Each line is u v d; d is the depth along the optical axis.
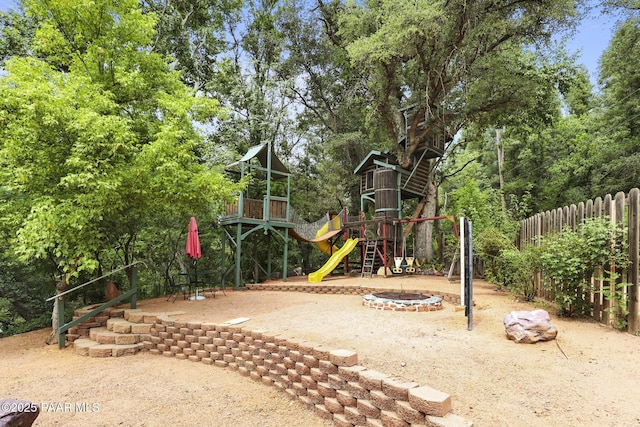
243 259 16.09
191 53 17.39
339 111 21.33
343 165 20.25
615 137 17.86
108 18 7.88
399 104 18.23
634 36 15.84
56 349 6.55
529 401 3.04
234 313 7.25
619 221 5.14
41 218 5.88
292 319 6.45
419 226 17.83
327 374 3.75
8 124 5.98
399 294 8.12
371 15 14.62
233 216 12.74
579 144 20.92
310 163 21.38
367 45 12.94
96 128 6.12
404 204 23.98
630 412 2.83
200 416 3.77
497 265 9.41
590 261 5.36
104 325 7.14
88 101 6.83
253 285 12.52
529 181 23.45
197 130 8.72
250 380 4.90
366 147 19.70
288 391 4.30
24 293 11.07
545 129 22.73
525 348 4.36
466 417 2.79
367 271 15.23
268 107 18.17
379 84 14.97
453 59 14.15
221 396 4.33
